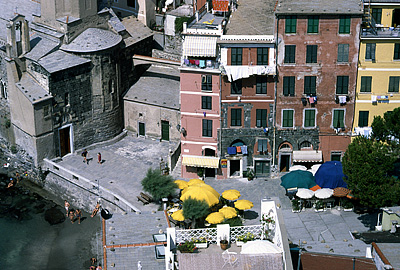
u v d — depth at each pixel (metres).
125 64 115.38
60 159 109.62
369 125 98.50
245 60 95.19
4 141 116.50
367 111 97.75
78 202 103.75
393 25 99.00
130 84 117.44
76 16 109.12
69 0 108.06
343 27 93.69
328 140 99.12
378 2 97.00
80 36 110.00
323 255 59.19
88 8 110.19
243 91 97.12
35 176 110.06
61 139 110.06
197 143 101.06
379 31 94.69
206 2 108.19
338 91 96.75
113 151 112.44
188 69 96.94
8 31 105.56
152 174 94.00
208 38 95.69
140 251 67.38
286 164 101.00
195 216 77.25
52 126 108.00
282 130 98.75
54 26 109.62
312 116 98.06
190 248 58.06
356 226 84.38
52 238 95.00
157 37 120.75
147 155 110.81
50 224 98.44
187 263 54.22
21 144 110.88
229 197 87.19
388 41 94.31
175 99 112.00
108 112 113.88
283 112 97.94
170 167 103.56
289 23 93.38
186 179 101.94
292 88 96.62
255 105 97.75
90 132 112.88
